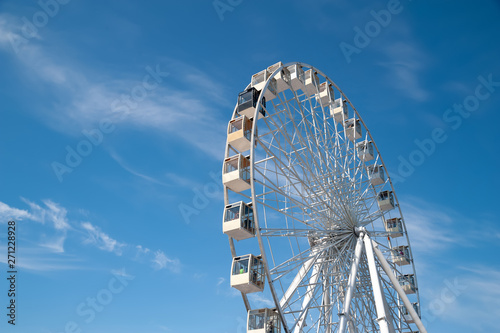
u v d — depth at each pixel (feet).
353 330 82.94
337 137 98.22
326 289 86.28
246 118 86.02
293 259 79.71
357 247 87.61
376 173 113.91
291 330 72.79
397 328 94.32
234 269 77.92
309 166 83.76
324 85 106.42
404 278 115.03
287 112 84.43
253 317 78.95
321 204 86.79
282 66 89.35
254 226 81.30
